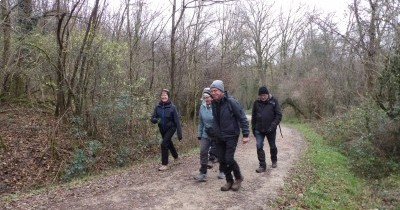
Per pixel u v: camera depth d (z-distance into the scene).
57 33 12.51
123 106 13.47
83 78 13.55
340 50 28.75
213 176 8.59
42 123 13.46
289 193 7.51
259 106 9.26
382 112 13.07
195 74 20.53
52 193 7.29
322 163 11.63
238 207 6.43
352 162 12.46
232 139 7.00
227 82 23.44
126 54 15.39
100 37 13.35
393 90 12.16
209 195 7.06
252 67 46.50
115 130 13.66
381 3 15.02
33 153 11.45
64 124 13.34
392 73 12.10
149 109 15.21
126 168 10.85
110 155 12.79
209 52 22.38
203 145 8.11
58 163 11.30
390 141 12.39
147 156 13.86
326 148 15.23
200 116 8.20
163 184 7.80
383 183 10.59
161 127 9.49
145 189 7.41
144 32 18.06
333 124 20.08
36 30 13.09
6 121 13.17
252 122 9.38
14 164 10.70
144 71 17.39
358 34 21.66
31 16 12.90
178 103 20.28
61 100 13.80
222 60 23.53
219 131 7.04
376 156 12.35
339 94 27.89
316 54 37.53
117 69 13.98
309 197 7.52
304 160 11.52
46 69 13.92
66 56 13.42
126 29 16.20
